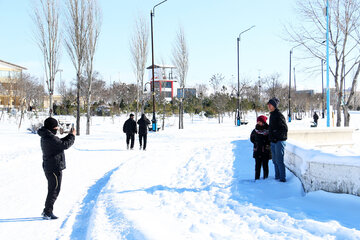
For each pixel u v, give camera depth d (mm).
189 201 5723
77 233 4680
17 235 4617
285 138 6520
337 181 5148
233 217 4641
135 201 5848
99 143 18047
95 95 54656
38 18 21531
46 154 5430
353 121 38594
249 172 8008
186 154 12359
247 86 53781
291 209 4762
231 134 23297
